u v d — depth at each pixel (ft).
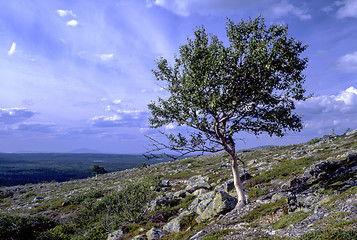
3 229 85.46
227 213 59.98
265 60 52.49
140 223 79.77
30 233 89.30
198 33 60.95
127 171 363.97
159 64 67.26
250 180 97.35
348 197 42.32
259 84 56.08
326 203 44.70
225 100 56.65
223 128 61.46
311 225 35.55
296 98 60.18
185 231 59.67
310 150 151.02
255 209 54.34
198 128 60.34
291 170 96.89
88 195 153.17
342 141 161.89
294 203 49.19
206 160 311.06
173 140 60.85
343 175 60.13
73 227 94.94
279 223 41.60
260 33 56.70
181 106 62.90
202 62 54.85
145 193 96.07
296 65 56.13
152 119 67.36
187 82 59.98
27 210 145.59
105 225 87.97
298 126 58.95
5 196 231.09
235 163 62.64
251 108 60.49
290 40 55.16
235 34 57.93
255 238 38.11
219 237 44.75
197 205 78.02
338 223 32.09
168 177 197.47
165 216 81.56
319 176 68.33
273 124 58.34
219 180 120.57
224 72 56.34
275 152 227.81
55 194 204.85
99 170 316.19
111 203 98.37
